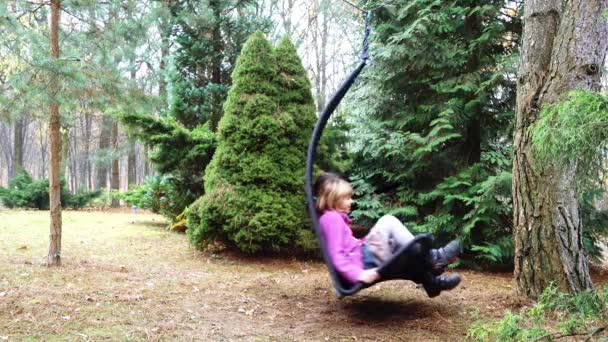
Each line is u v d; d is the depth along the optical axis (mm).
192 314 4391
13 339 3510
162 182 10719
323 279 6070
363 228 8586
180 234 9867
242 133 7492
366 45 3848
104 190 20672
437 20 7707
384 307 4875
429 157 7988
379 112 8688
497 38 7715
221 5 11508
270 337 3975
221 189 7426
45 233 9234
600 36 4426
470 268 7445
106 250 7676
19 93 5469
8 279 5074
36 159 45781
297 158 7605
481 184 7121
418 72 8266
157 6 7258
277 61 7887
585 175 2988
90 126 27453
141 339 3701
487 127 8188
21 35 5645
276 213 7289
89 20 6074
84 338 3627
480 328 3594
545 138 3082
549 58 4633
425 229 7586
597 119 2686
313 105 8000
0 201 15992
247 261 7355
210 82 11508
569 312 3793
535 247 4699
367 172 8516
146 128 9289
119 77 5945
